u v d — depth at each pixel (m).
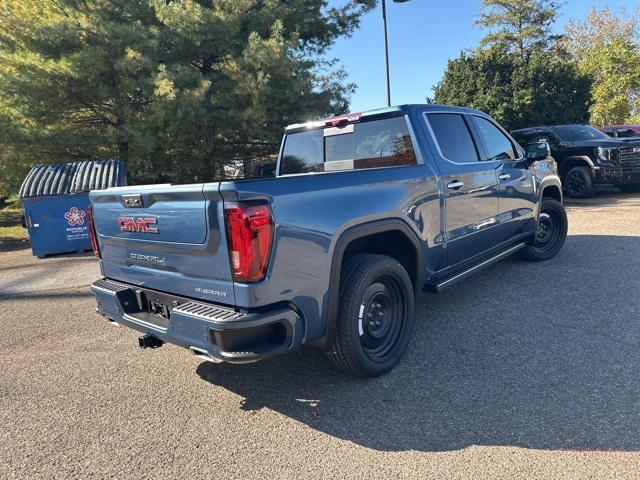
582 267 5.64
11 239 12.57
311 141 4.75
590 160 11.16
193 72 11.77
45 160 12.30
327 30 14.91
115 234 3.32
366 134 4.24
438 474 2.30
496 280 5.36
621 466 2.26
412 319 3.57
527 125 17.64
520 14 40.81
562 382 3.05
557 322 4.04
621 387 2.94
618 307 4.27
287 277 2.63
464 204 4.20
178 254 2.82
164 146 13.64
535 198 5.49
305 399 3.12
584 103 18.03
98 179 8.93
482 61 18.19
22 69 11.02
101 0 11.76
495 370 3.29
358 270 3.10
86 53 10.84
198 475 2.42
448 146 4.20
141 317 3.19
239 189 2.44
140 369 3.75
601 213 9.52
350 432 2.71
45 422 3.02
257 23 12.79
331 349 3.08
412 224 3.54
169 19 11.49
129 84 11.51
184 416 3.01
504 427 2.63
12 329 4.92
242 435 2.76
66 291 6.46
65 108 12.23
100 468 2.52
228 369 3.65
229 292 2.58
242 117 12.15
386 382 3.24
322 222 2.82
